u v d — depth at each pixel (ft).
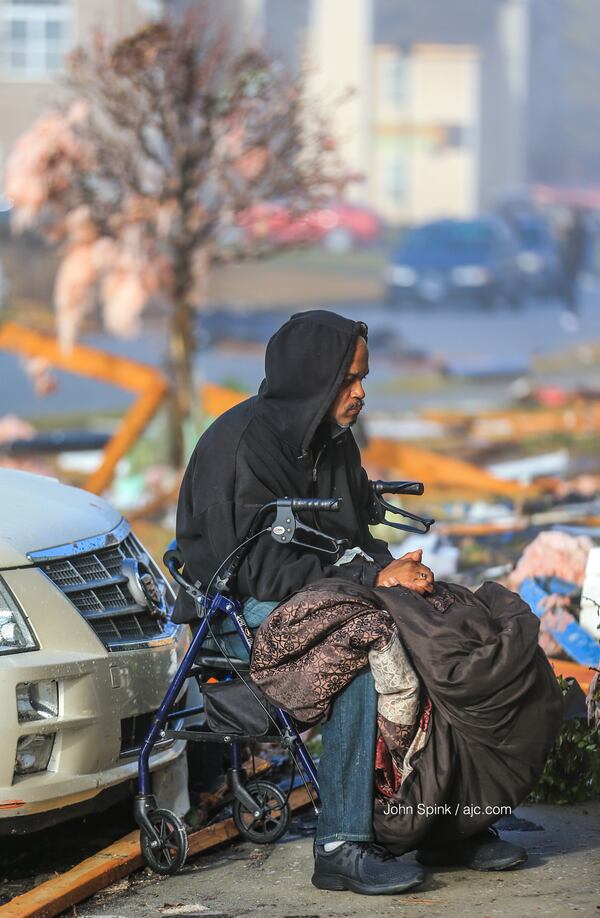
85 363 129.59
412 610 46.44
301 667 46.96
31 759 49.26
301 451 49.42
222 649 50.37
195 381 129.08
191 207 127.44
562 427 168.14
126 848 52.49
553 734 46.75
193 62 122.83
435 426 173.68
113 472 125.29
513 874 48.60
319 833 48.21
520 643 45.42
